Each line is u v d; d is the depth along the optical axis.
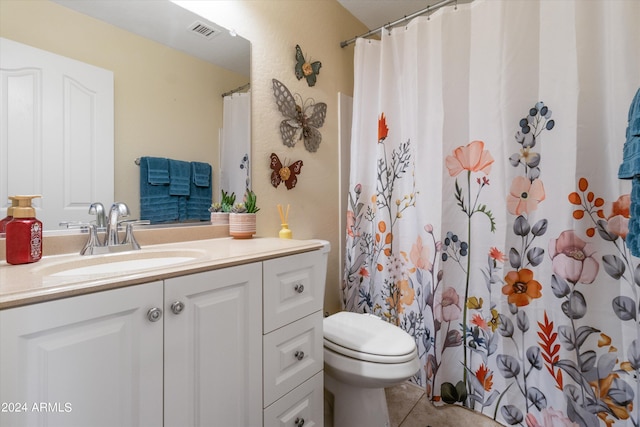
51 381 0.49
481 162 1.38
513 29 1.28
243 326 0.79
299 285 0.96
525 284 1.29
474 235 1.41
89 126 0.92
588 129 1.13
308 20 1.69
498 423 1.35
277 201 1.52
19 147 0.80
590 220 1.14
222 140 1.29
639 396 1.05
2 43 0.78
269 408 0.85
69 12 0.89
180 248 0.99
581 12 1.13
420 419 1.38
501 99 1.31
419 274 1.54
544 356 1.24
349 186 1.93
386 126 1.67
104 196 0.95
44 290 0.49
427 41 1.51
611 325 1.11
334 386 1.26
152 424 0.61
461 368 1.46
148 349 0.60
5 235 0.75
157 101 1.08
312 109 1.71
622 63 1.06
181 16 1.15
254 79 1.41
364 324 1.32
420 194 1.51
